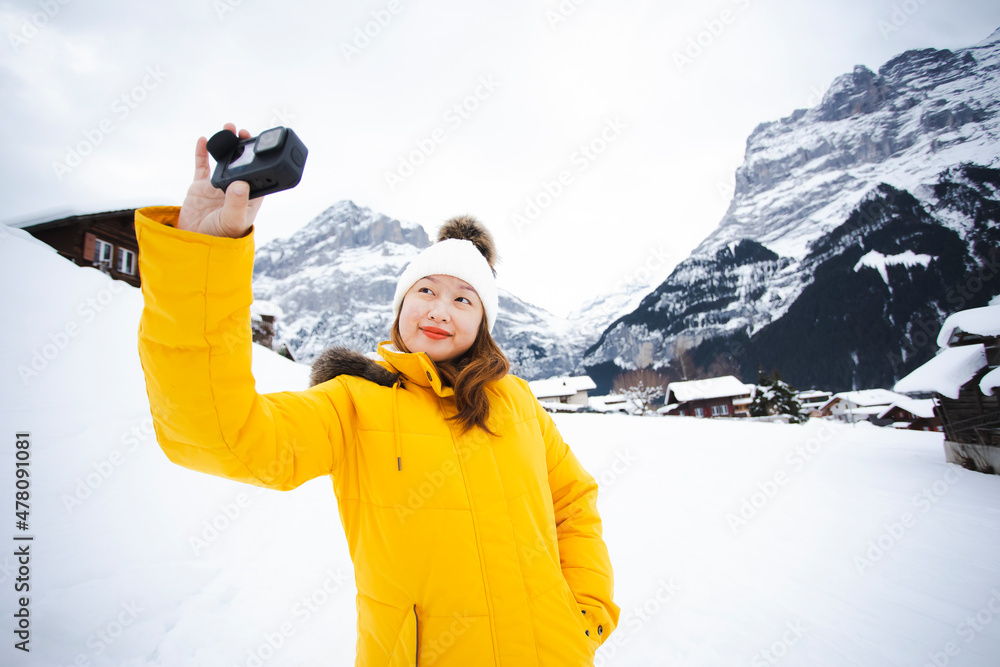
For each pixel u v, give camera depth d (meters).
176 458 0.80
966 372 7.92
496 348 1.44
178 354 0.73
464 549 0.96
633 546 4.14
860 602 3.07
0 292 8.60
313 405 1.00
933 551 4.00
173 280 0.71
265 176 0.69
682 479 7.00
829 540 4.28
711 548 4.08
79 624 2.38
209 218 0.74
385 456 1.02
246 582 3.04
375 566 0.97
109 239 14.89
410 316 1.32
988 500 5.66
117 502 3.75
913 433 12.78
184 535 3.53
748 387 41.59
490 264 1.79
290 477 0.90
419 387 1.17
